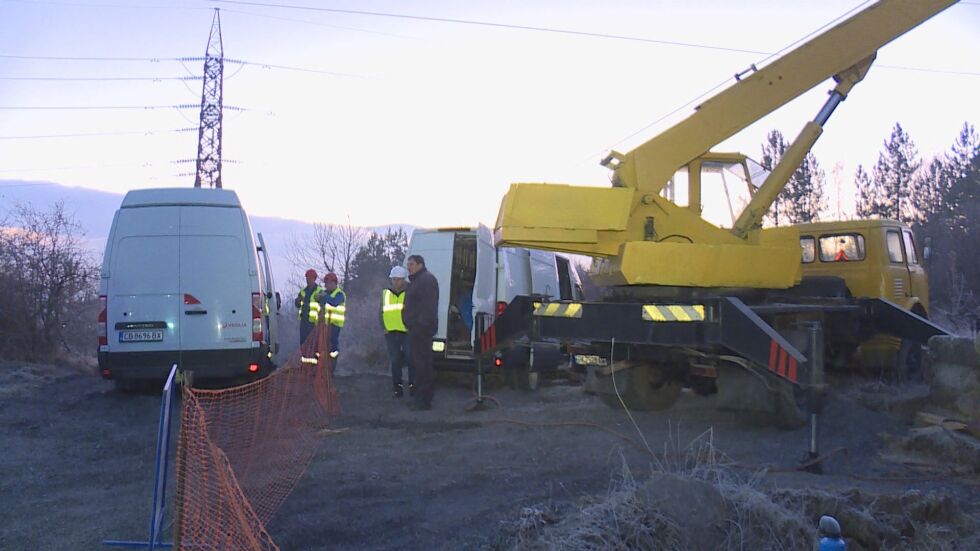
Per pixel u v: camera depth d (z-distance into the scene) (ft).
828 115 30.09
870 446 23.76
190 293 33.96
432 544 15.44
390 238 96.48
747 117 28.78
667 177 27.78
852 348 34.50
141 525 16.57
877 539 14.92
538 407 32.71
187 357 33.65
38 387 37.27
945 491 19.11
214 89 140.05
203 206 34.86
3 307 46.01
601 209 26.35
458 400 34.76
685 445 23.99
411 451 23.47
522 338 31.89
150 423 28.71
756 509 14.47
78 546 15.23
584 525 14.02
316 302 42.19
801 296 33.83
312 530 15.93
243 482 19.56
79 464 22.13
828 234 40.40
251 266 35.04
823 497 15.74
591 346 29.50
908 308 39.58
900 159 139.95
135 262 33.88
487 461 22.08
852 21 29.71
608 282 28.50
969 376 25.14
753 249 26.89
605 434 25.80
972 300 91.40
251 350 34.47
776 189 29.43
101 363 33.19
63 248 48.67
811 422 21.85
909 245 41.32
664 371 30.22
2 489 19.31
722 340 24.32
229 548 12.74
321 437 25.68
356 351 54.34
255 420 26.76
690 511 14.16
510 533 15.10
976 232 112.78
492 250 39.06
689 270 26.27
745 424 27.45
